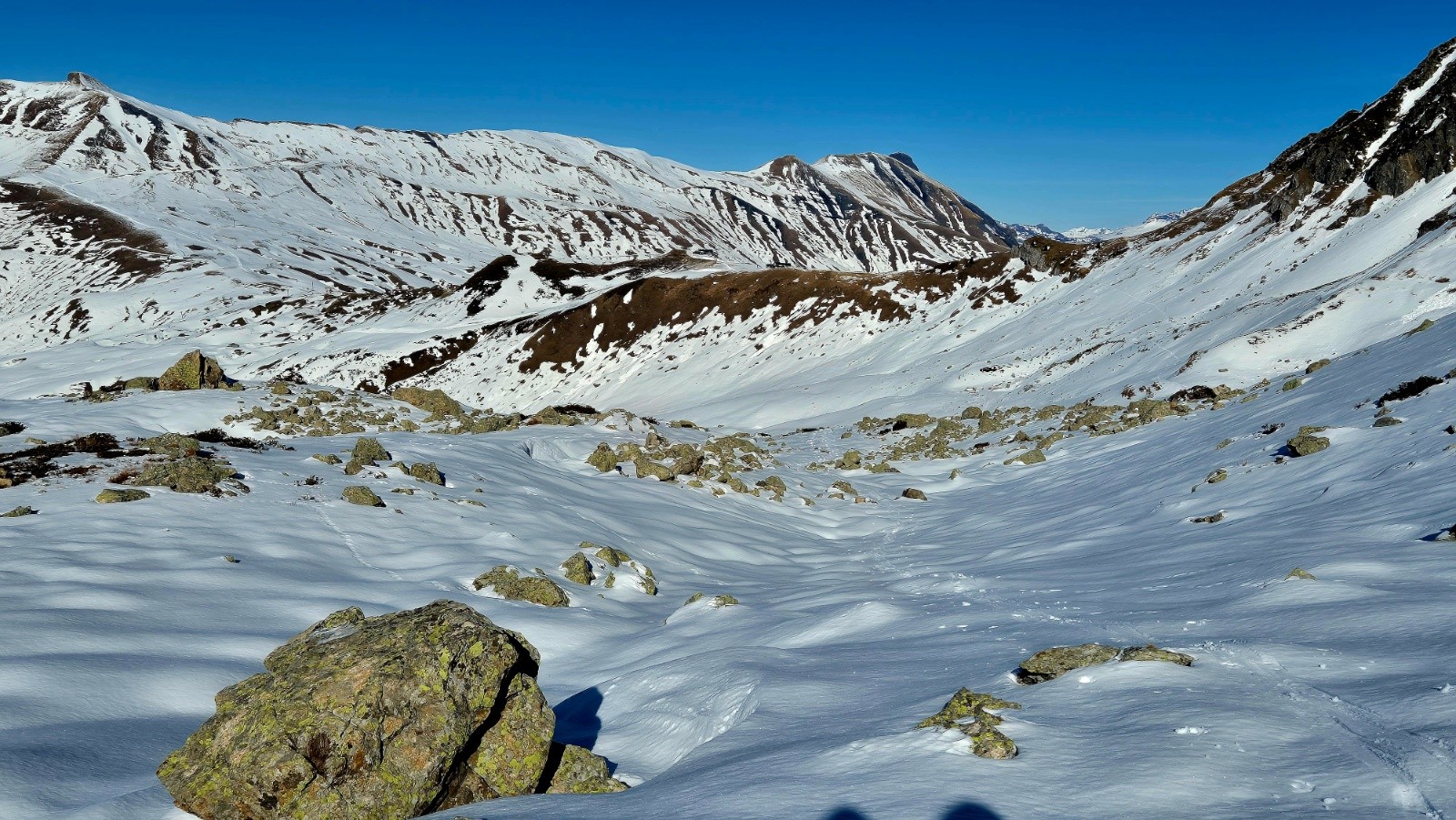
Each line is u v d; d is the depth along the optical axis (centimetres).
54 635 993
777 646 1091
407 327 12794
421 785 623
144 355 12062
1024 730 575
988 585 1387
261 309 14862
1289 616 812
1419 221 5369
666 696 889
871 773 527
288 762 598
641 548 2038
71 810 591
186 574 1340
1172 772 474
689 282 10906
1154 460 2658
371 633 717
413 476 2283
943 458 4012
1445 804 396
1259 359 4247
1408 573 910
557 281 13700
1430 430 1712
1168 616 922
